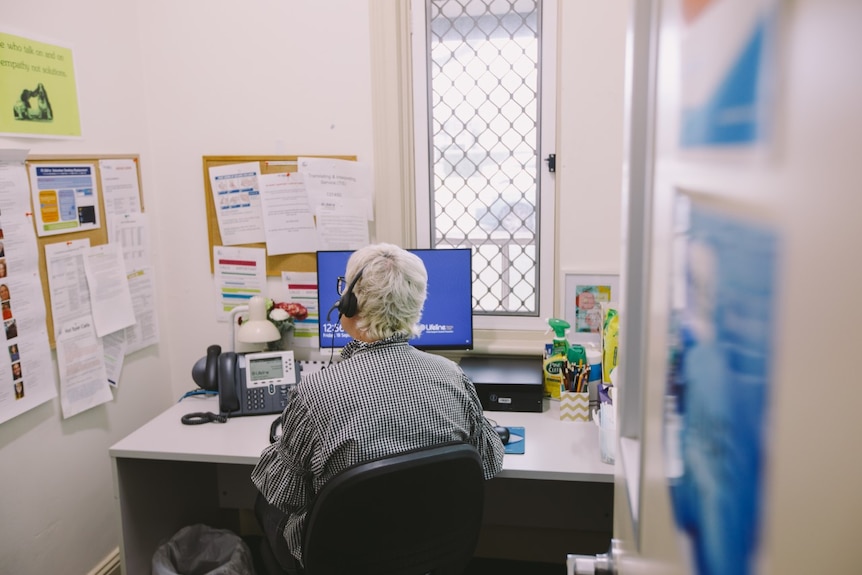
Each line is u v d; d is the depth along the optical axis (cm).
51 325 213
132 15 256
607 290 249
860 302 16
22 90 201
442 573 162
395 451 149
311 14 251
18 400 201
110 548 246
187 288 273
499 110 253
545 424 218
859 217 16
